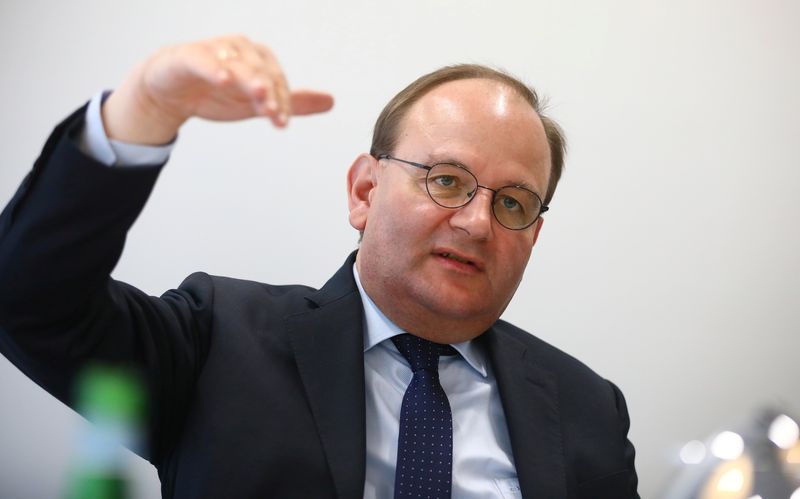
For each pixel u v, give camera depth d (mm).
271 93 1539
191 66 1672
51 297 1947
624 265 4676
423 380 2582
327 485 2320
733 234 4793
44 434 4016
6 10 4191
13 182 4145
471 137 2566
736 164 4824
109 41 4262
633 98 4754
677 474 1379
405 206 2549
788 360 4777
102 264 1965
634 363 4645
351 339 2551
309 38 4449
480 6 4637
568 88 4691
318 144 4395
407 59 4539
